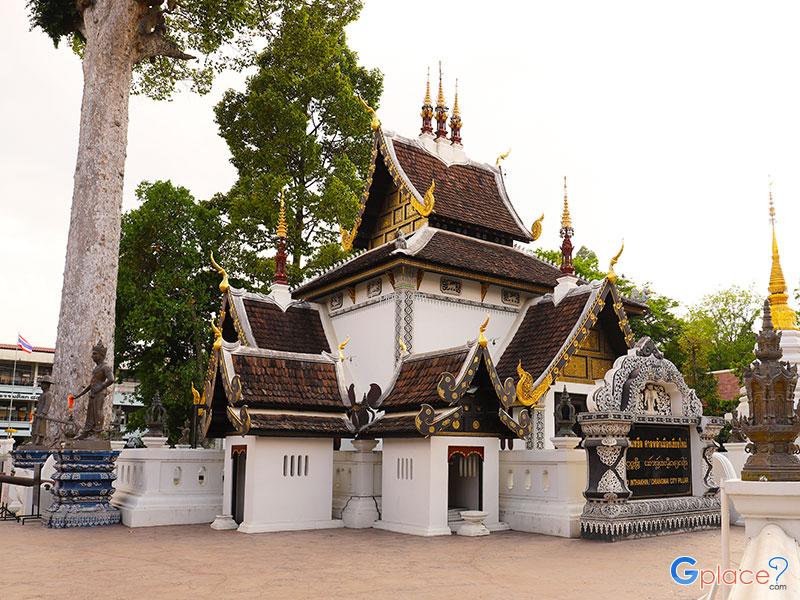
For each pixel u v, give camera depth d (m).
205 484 17.80
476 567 11.15
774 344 6.46
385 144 25.00
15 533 15.28
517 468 16.89
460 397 15.43
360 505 16.72
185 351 38.44
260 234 36.59
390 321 22.27
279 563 11.42
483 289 23.72
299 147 36.31
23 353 72.94
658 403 16.72
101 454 16.97
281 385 16.53
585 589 9.39
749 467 6.24
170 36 31.09
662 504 15.52
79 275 24.19
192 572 10.55
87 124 25.36
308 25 36.03
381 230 26.27
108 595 8.84
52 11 27.94
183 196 38.22
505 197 27.39
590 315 21.58
